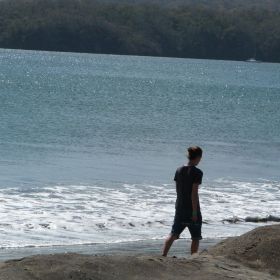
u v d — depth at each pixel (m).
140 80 146.75
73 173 37.72
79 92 104.00
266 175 40.62
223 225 27.44
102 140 51.53
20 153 43.56
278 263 18.09
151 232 25.61
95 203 29.95
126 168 40.25
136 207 29.56
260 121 74.44
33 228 25.02
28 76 139.25
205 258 17.92
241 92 126.50
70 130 56.25
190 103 94.44
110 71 182.12
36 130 55.03
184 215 18.80
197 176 18.70
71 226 25.62
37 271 15.23
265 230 19.30
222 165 43.31
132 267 16.09
